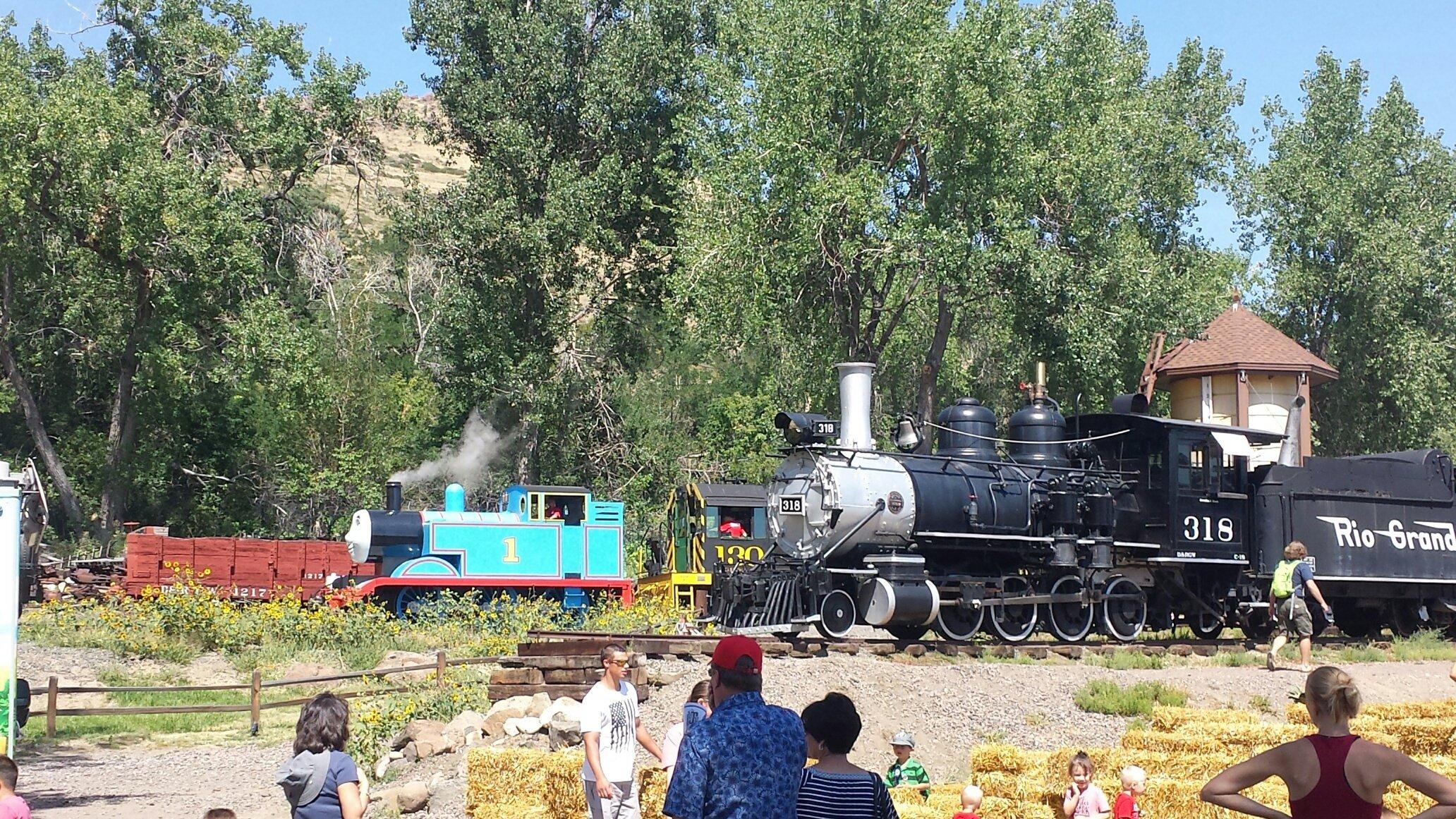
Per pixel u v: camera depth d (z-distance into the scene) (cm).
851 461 1988
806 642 1855
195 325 3959
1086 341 3431
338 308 4369
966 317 4075
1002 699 1650
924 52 3275
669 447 4647
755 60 3628
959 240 3262
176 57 4191
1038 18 3562
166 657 2280
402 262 4897
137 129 3747
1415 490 2562
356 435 4153
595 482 4556
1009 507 2100
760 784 641
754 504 3222
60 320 4128
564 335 4425
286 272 4425
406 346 4781
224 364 3900
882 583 1916
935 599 1945
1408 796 1138
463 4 4309
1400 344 4538
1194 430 2272
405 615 2750
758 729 652
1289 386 3709
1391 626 2575
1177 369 3731
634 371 4762
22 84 3697
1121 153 3734
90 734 1808
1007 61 3281
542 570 2956
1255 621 2366
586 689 1549
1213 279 4072
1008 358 4322
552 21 4259
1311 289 4684
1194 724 1312
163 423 4047
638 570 3975
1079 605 2136
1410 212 4650
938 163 3384
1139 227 4531
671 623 2534
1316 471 2406
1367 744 658
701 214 3625
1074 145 3462
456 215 4162
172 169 3678
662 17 4300
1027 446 2252
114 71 4262
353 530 2848
